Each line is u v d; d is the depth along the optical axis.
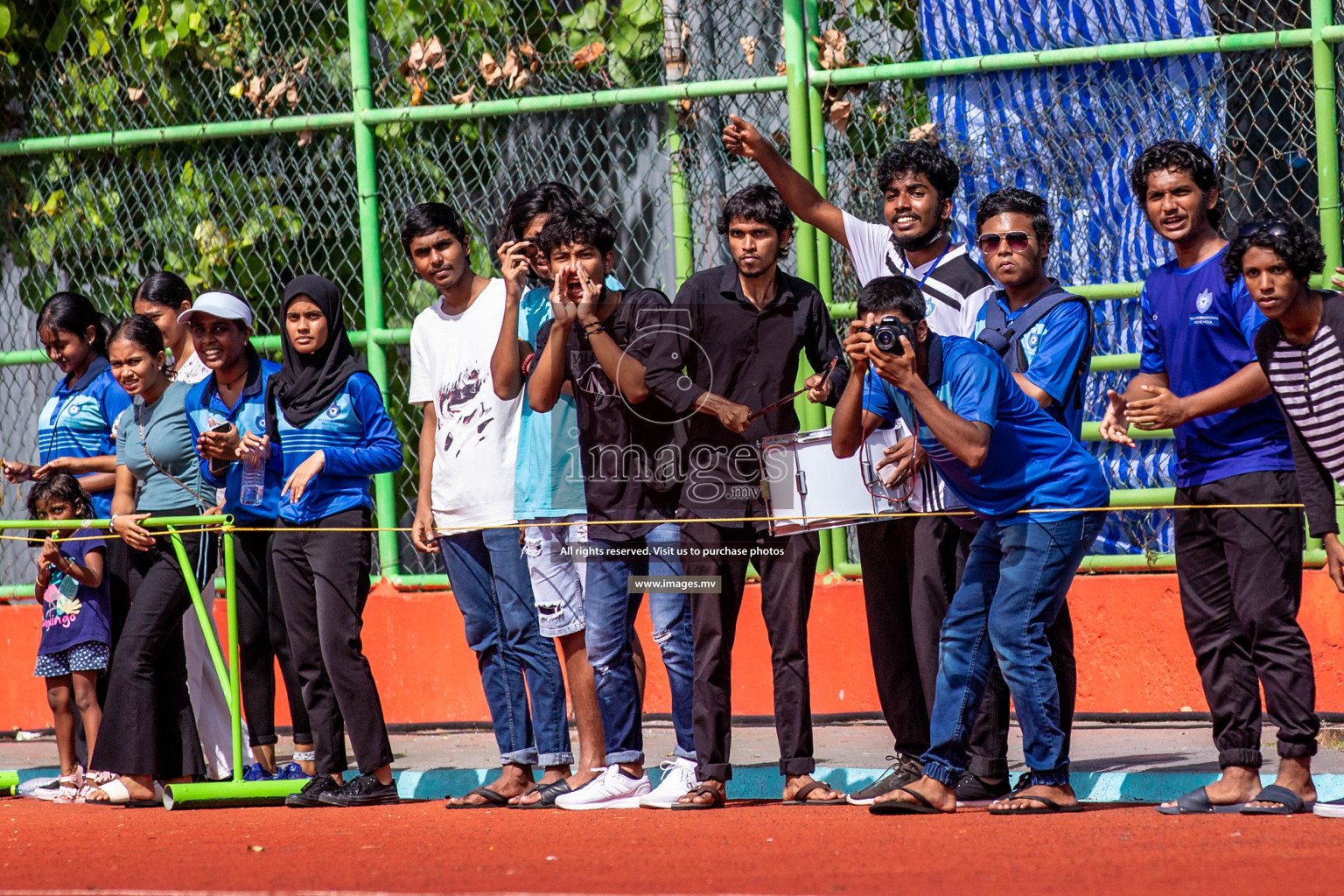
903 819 14.49
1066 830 13.62
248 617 18.30
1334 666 18.91
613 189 21.78
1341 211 18.98
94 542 18.44
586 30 21.88
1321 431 13.77
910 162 16.31
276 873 12.67
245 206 23.12
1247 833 13.15
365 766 17.06
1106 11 19.73
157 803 17.69
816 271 20.42
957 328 16.22
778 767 17.47
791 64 20.34
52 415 20.27
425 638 22.09
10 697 23.83
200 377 19.52
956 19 20.23
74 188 23.80
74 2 23.64
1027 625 14.52
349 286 23.12
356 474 17.22
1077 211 19.86
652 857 12.86
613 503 15.77
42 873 13.08
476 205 22.28
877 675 16.00
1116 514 19.98
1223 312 14.58
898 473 15.30
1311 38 18.89
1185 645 19.53
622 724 16.11
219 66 23.12
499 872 12.42
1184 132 19.53
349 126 22.31
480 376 16.88
